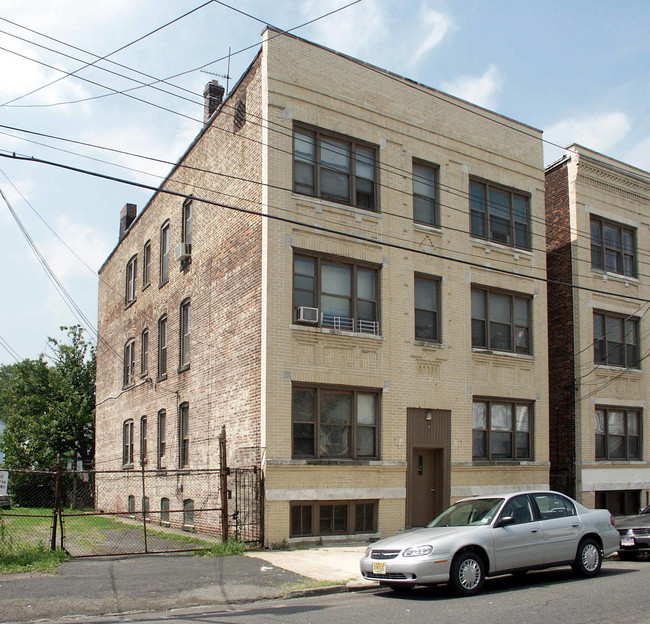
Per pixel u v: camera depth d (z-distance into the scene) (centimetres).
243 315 1858
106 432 3228
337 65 1933
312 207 1827
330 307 1834
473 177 2175
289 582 1220
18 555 1401
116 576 1260
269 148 1786
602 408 2436
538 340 2241
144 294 2791
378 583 1212
